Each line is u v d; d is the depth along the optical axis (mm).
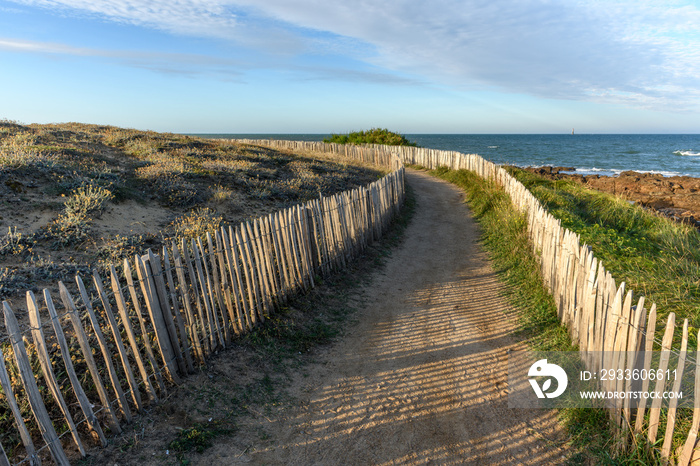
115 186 9492
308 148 32781
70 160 10711
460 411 4469
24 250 6379
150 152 14383
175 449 3660
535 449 3879
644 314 3379
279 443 3928
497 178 16578
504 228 11375
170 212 9312
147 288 4145
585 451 3752
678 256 8695
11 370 3863
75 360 4301
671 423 3123
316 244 7605
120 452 3561
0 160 8953
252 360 5148
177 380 4473
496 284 8234
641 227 12117
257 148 22688
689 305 5512
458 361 5465
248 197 11430
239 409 4309
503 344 5871
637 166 52656
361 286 8031
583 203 15039
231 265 5430
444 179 23641
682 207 21578
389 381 5016
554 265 6609
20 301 5168
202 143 19625
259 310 5855
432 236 12133
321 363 5371
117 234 7555
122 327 4934
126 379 4293
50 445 3156
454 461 3779
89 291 5645
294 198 12492
